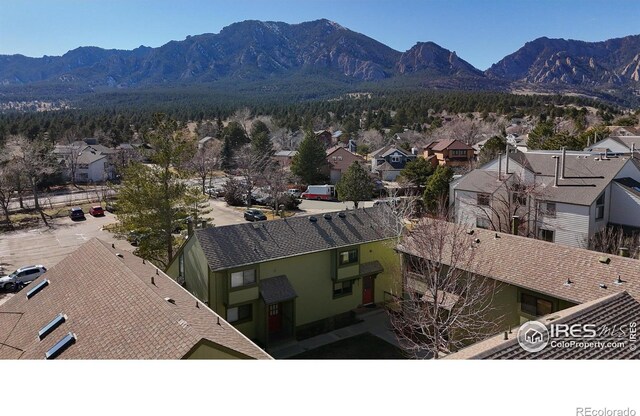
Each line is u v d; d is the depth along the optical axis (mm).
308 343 23016
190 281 23812
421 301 19875
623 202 33469
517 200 34344
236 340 12859
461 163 75750
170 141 31141
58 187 73250
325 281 25125
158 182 30000
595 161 36656
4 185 56344
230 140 86688
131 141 105562
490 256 20219
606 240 29547
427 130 109500
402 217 28719
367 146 99750
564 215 33469
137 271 17656
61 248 39719
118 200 31078
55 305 16906
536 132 66375
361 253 26156
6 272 33469
